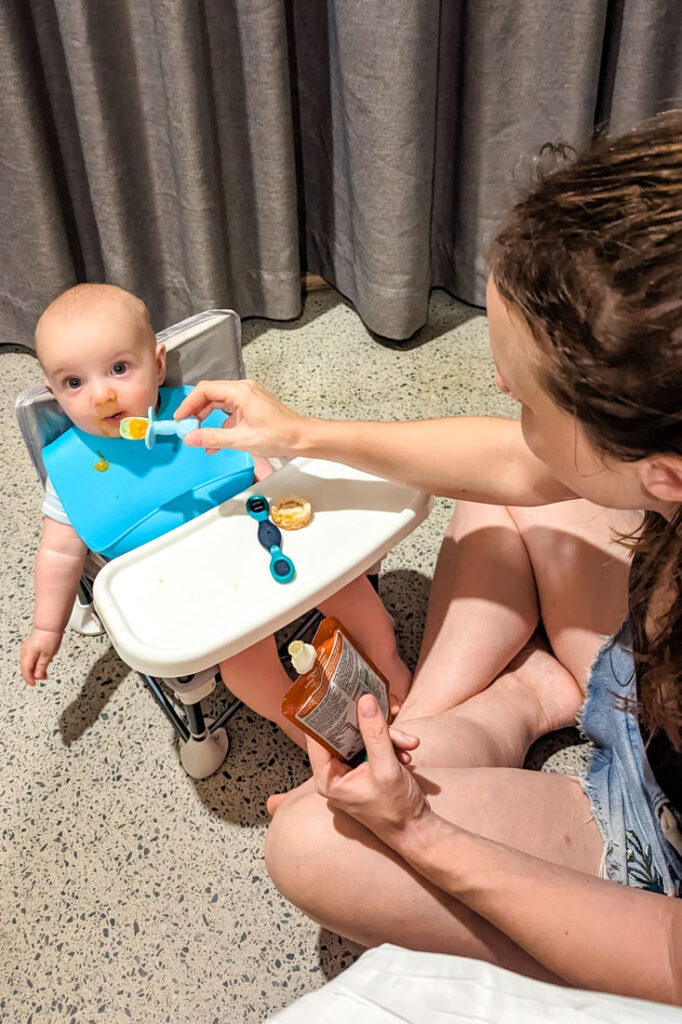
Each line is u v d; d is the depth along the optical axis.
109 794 1.00
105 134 1.26
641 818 0.73
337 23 1.22
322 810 0.73
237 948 0.88
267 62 1.25
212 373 1.04
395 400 1.46
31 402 0.91
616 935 0.60
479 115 1.38
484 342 1.57
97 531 0.92
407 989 0.46
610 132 1.35
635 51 1.27
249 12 1.21
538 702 0.94
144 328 0.90
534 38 1.27
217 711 1.06
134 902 0.91
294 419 0.84
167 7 1.14
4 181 1.30
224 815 0.98
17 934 0.89
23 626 1.15
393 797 0.64
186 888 0.92
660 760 0.70
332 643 0.70
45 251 1.37
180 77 1.20
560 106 1.33
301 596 0.81
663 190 0.46
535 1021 0.41
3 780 1.01
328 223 1.58
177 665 0.76
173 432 0.88
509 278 0.52
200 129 1.27
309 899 0.72
